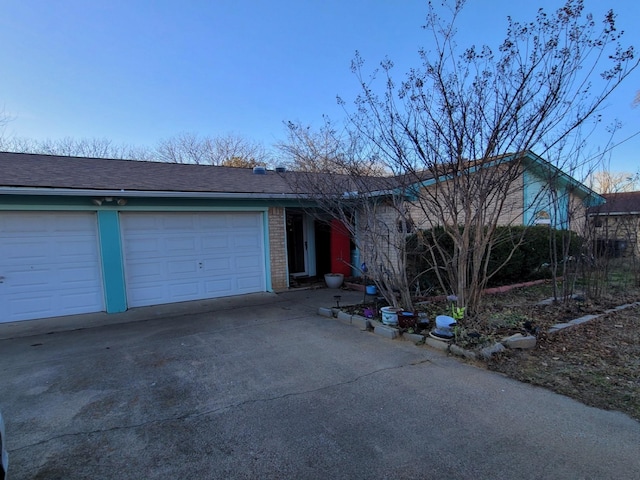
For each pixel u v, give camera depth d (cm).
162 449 270
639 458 244
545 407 317
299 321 651
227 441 278
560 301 682
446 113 501
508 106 461
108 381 400
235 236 904
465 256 530
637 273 870
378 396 348
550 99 455
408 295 606
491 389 356
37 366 452
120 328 629
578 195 898
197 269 855
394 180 643
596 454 249
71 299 723
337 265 1099
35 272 693
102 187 727
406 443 268
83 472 245
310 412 320
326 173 890
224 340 545
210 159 2997
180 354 486
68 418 319
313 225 1191
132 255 779
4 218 667
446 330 486
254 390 369
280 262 961
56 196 693
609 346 463
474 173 502
